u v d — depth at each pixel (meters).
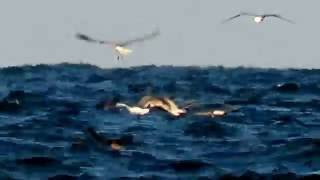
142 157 33.88
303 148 36.03
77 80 87.75
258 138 40.03
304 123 46.66
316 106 57.41
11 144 37.38
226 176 30.30
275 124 46.09
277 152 35.41
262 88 74.62
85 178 30.05
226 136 40.88
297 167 32.25
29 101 58.34
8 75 96.19
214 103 57.97
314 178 30.06
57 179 30.03
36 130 42.38
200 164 32.50
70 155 34.25
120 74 100.62
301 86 74.56
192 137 40.44
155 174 30.61
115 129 43.31
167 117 47.34
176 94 67.94
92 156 33.91
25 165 32.38
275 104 58.47
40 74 97.88
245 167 32.19
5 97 60.94
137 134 41.25
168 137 40.25
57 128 43.25
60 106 55.56
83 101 59.69
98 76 95.25
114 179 29.66
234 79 90.94
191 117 47.28
